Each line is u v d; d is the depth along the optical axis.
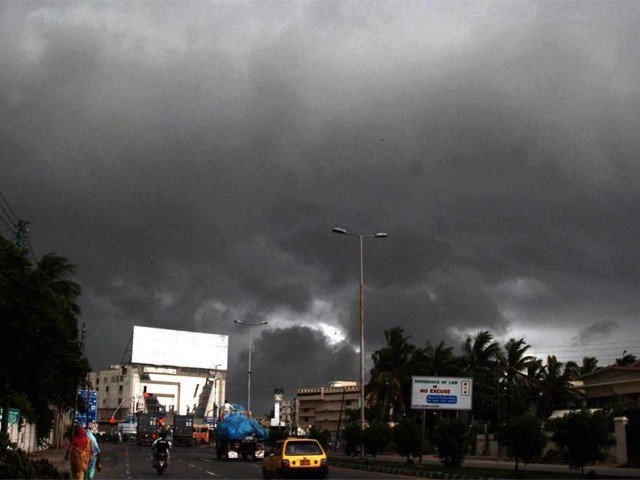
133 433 120.19
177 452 66.62
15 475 23.86
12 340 31.19
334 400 124.88
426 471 34.16
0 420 44.97
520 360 76.00
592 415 31.05
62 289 52.78
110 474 33.19
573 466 31.59
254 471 35.97
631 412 42.00
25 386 34.09
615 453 41.19
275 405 91.50
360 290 48.88
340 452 75.38
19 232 46.59
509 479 28.81
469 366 76.62
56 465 43.56
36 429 61.66
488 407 73.44
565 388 72.94
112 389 152.25
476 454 59.88
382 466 39.50
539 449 32.47
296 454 28.25
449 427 38.91
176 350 140.38
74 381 50.22
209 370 151.00
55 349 33.78
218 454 51.50
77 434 18.94
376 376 73.88
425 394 47.31
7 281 31.25
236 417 51.00
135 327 136.88
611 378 56.16
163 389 149.88
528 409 74.12
